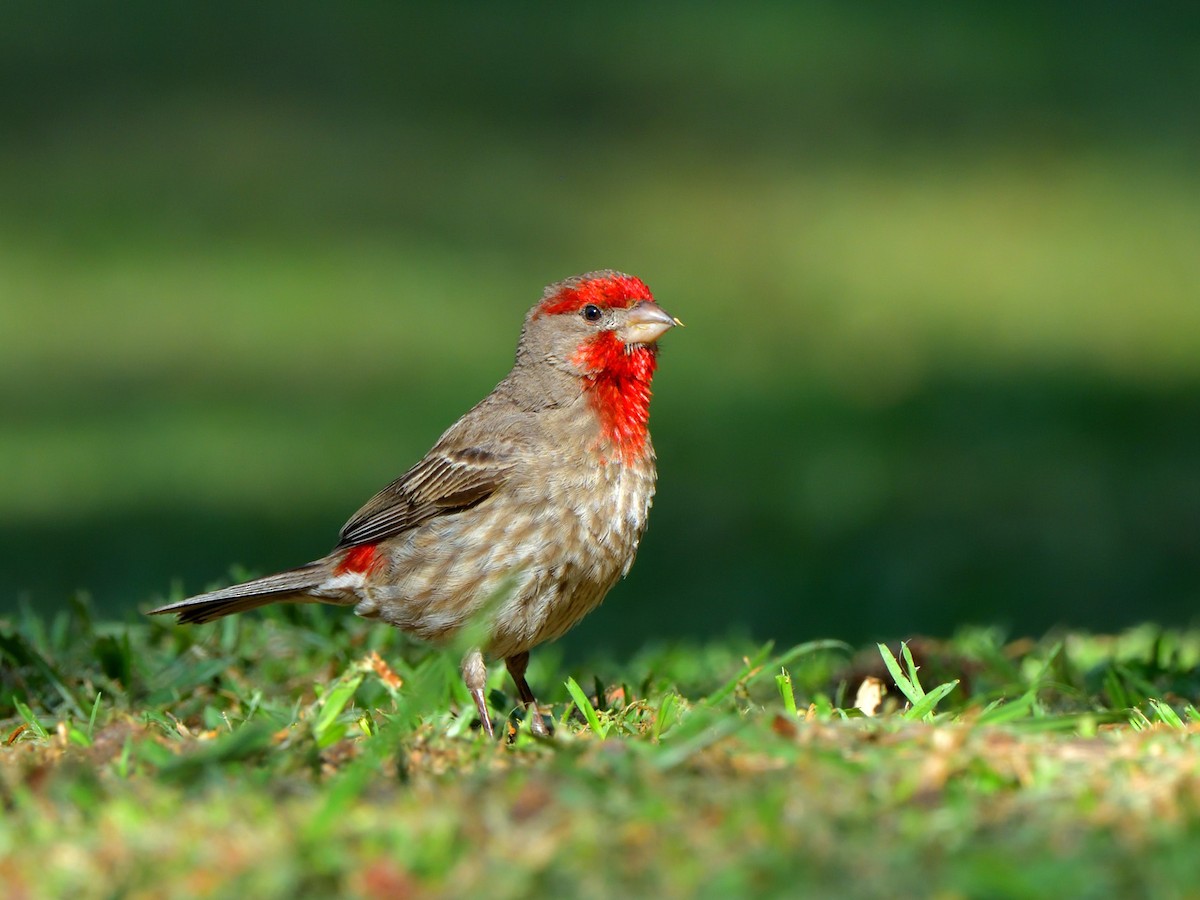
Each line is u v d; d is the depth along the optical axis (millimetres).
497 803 4574
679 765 4914
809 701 7504
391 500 7621
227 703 7160
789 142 28797
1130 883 4059
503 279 23250
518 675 7648
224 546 14172
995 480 15648
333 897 4070
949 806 4504
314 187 25922
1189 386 18734
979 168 27797
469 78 30484
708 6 34344
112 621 9375
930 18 34094
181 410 18484
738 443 17219
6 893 4160
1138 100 30188
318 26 31719
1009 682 7637
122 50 29656
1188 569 13320
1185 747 5145
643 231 25422
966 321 21797
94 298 22016
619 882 4098
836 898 4000
